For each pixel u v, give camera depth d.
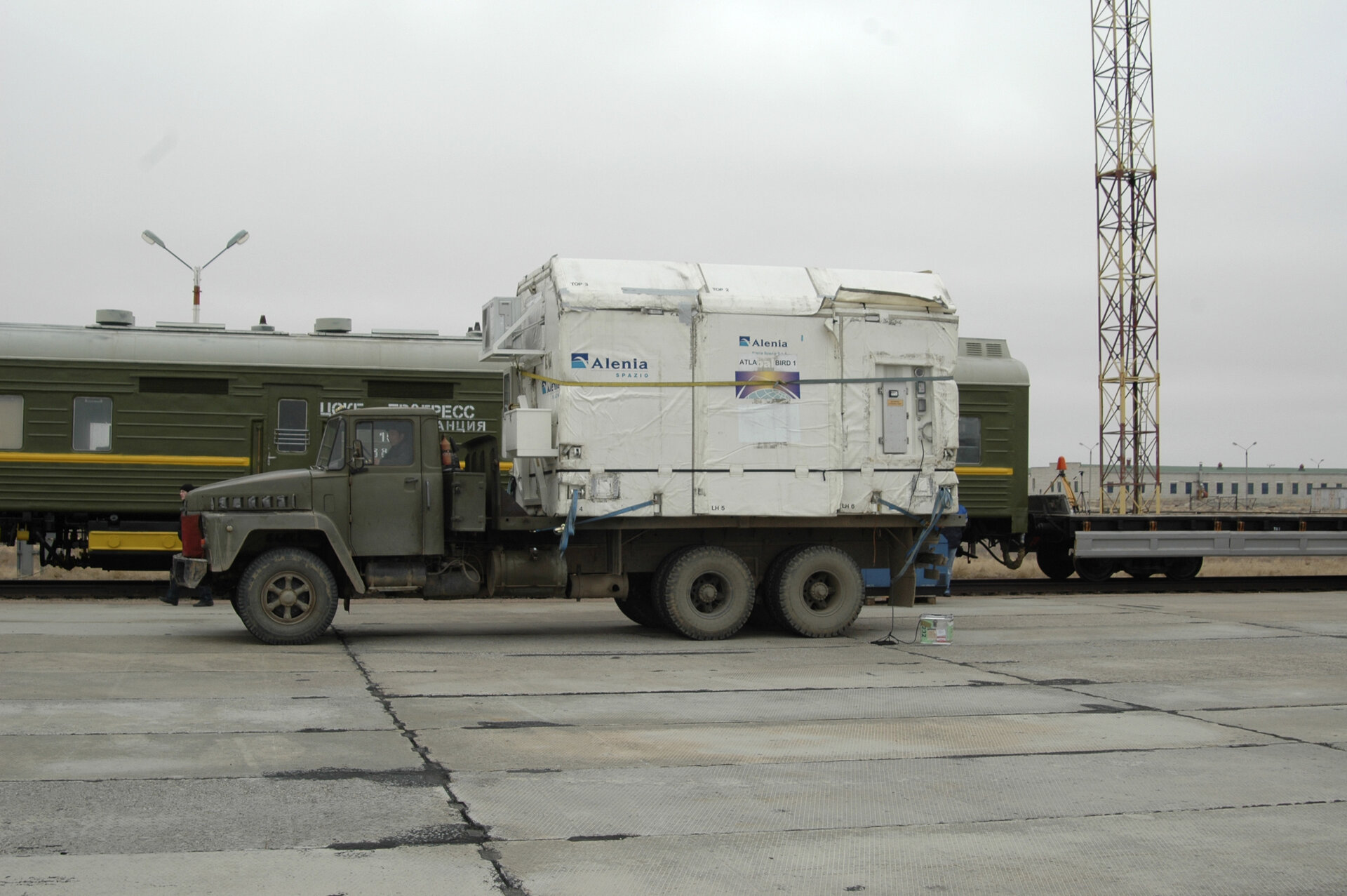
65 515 17.84
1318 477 84.62
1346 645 12.91
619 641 13.11
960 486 19.84
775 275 13.20
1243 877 5.35
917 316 13.36
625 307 12.55
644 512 12.54
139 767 6.95
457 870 5.28
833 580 13.52
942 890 5.16
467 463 14.27
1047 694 9.82
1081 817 6.23
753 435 12.84
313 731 8.02
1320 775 7.13
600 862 5.43
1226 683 10.40
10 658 10.99
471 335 19.39
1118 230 45.72
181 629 13.62
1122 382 45.16
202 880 5.09
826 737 8.07
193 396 17.88
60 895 4.86
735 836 5.85
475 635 13.58
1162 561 22.17
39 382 17.45
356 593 12.78
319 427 18.20
